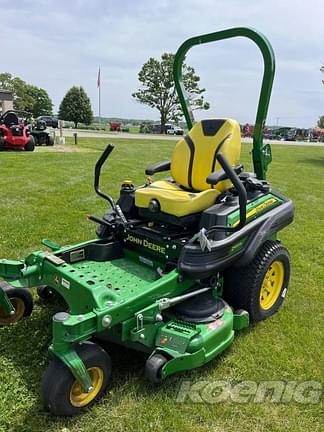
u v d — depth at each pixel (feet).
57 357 7.13
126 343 8.61
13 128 46.44
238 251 9.59
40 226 17.87
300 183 34.60
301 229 19.99
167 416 7.55
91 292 7.87
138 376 8.50
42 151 48.65
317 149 83.76
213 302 9.20
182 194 10.00
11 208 20.70
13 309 9.92
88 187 26.86
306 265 15.21
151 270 10.16
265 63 10.24
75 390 7.41
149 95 152.25
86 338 7.21
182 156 11.21
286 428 7.45
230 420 7.58
